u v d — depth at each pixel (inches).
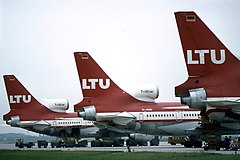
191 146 6953.7
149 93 7135.8
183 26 4483.3
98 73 7229.3
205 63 4475.9
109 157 4178.2
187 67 4485.7
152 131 7022.6
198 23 4485.7
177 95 4498.0
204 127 5615.2
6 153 5369.1
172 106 7032.5
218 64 4480.8
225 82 4463.6
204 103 4451.3
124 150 5900.6
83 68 7224.4
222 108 4522.6
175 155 4109.3
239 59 4495.6
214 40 4485.7
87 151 5546.3
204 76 4475.9
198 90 4451.3
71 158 4220.0
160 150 5718.5
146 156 4121.6
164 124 6958.7
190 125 6884.8
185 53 4485.7
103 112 7076.8
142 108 7052.2
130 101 7145.7
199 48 4480.8
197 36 4480.8
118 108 7101.4
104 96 7170.3
